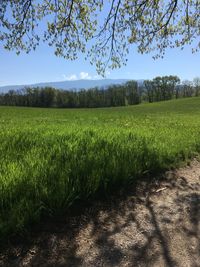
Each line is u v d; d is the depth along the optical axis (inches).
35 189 203.6
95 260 160.1
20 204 183.0
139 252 169.6
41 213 193.0
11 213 177.6
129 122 902.4
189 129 655.8
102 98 5383.9
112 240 180.5
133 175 283.6
